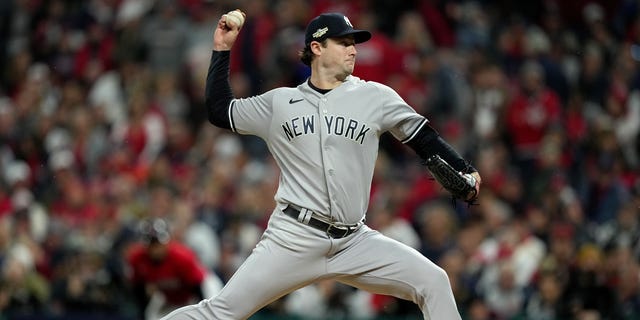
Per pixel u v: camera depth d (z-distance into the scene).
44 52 61.00
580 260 37.34
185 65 55.97
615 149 46.53
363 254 22.62
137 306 37.69
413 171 47.38
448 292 22.41
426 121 22.66
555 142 46.56
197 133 53.12
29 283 40.84
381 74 50.59
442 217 41.41
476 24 56.56
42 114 54.97
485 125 49.97
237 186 47.03
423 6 55.81
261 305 22.64
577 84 53.53
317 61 22.66
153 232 35.94
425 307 22.52
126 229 42.97
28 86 57.44
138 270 36.53
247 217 44.16
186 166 49.75
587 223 43.31
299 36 53.62
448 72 50.19
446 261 39.47
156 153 51.16
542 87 50.91
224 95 23.16
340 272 22.67
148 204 45.31
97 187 48.16
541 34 56.53
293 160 22.55
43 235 46.47
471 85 51.84
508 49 54.41
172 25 57.66
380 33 54.94
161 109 53.06
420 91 50.41
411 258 22.55
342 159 22.23
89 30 61.41
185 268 36.34
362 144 22.33
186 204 43.88
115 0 62.34
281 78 52.72
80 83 57.50
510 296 38.19
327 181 22.17
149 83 54.69
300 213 22.34
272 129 22.70
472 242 40.56
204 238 43.12
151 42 57.34
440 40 55.62
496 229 41.50
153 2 60.06
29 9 63.44
